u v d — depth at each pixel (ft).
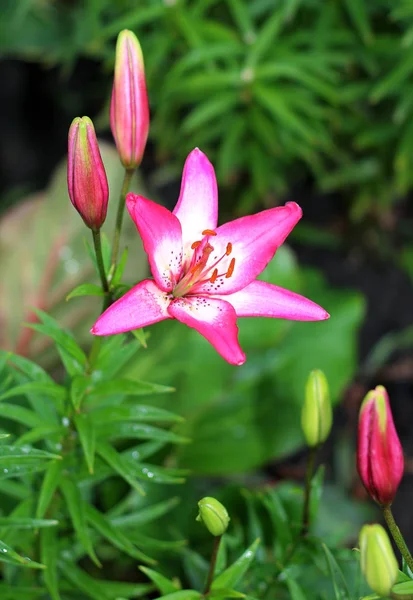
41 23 5.17
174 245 3.02
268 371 4.42
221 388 4.35
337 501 4.47
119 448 4.08
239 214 4.99
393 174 4.88
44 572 3.21
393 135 4.53
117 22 4.25
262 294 3.04
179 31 4.33
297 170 5.24
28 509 3.27
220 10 4.68
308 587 3.78
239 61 4.45
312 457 3.11
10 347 4.47
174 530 3.96
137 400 4.23
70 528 3.45
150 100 4.75
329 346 4.53
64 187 4.68
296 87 4.51
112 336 3.21
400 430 4.92
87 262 4.55
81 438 3.07
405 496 4.64
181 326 4.33
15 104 6.30
